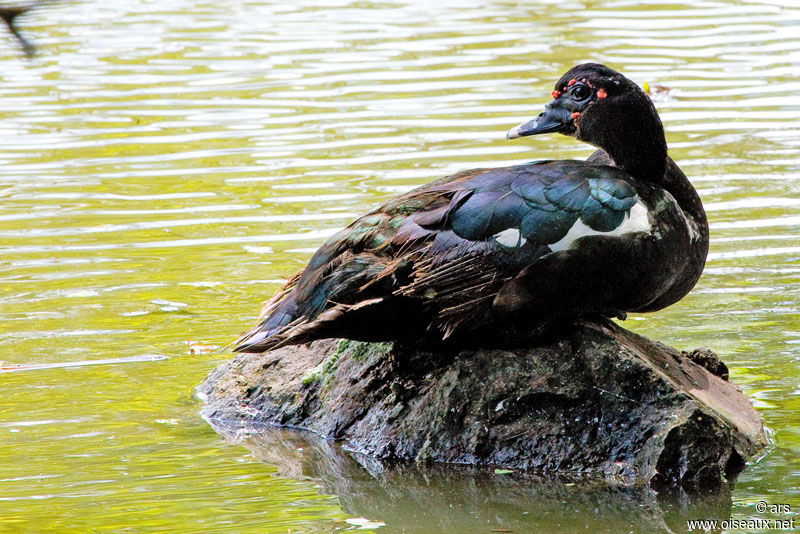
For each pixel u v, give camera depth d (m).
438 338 9.85
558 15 26.34
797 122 19.25
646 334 12.42
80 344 12.33
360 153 18.36
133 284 13.96
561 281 9.27
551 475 9.35
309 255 14.73
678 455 9.20
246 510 8.72
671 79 21.48
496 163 17.66
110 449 9.91
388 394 10.17
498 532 8.40
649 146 9.92
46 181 17.64
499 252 9.23
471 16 26.62
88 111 20.78
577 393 9.53
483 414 9.68
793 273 14.02
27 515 8.56
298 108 20.66
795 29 24.44
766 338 12.23
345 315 9.41
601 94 10.02
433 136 19.02
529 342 9.77
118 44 24.83
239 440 10.20
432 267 9.29
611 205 9.23
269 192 16.91
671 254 9.48
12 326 12.77
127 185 17.42
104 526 8.41
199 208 16.47
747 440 9.64
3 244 15.25
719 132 18.92
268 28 25.89
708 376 10.49
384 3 27.98
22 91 21.92
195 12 27.48
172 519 8.54
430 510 8.78
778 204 16.12
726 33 24.34
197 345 12.29
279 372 10.98
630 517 8.63
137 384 11.38
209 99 21.25
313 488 9.16
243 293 13.67
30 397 11.01
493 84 21.50
